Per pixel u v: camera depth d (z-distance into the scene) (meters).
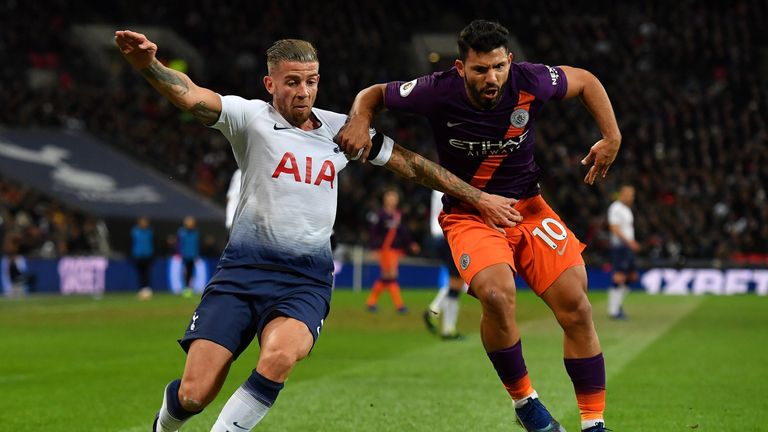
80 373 28.84
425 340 39.06
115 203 83.62
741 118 95.94
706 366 30.30
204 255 82.31
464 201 16.91
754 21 110.81
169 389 14.66
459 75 16.66
